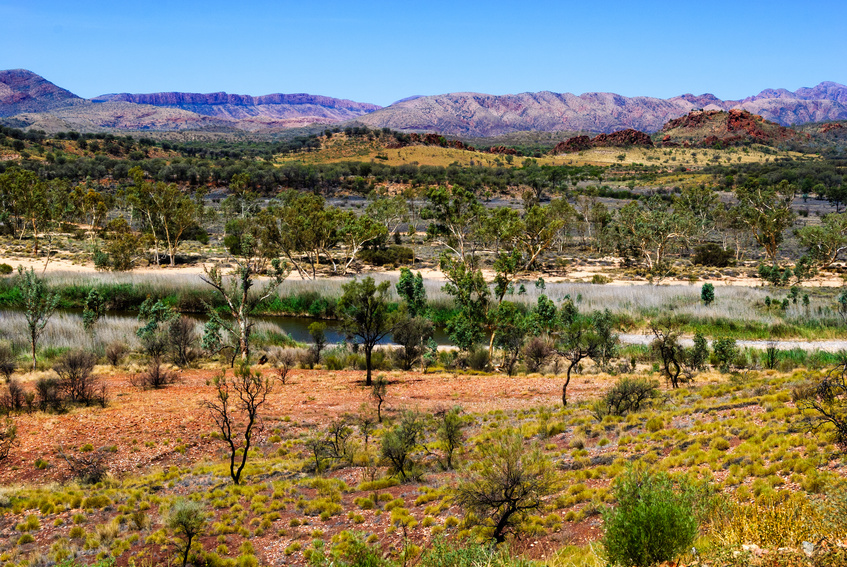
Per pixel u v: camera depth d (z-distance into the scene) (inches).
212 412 844.0
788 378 798.5
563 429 688.4
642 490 295.0
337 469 631.2
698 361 1106.1
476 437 702.5
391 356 1409.9
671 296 1974.7
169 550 423.8
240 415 844.0
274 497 539.5
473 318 1341.0
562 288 2181.3
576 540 373.1
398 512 468.1
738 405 661.9
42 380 902.4
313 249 2819.9
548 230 2876.5
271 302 2030.0
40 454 664.4
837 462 410.9
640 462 504.4
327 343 1585.9
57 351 1314.0
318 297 2037.4
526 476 434.6
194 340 1400.1
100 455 671.1
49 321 1557.6
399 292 1520.7
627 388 772.0
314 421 828.0
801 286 2433.6
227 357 1363.2
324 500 507.8
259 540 445.1
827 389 535.5
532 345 1274.6
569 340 1254.9
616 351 1352.1
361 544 350.0
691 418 646.5
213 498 546.6
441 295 1990.7
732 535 281.6
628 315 1744.6
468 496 426.3
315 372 1219.9
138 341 1430.9
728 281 2632.9
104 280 2148.1
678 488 376.5
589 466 538.6
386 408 883.4
